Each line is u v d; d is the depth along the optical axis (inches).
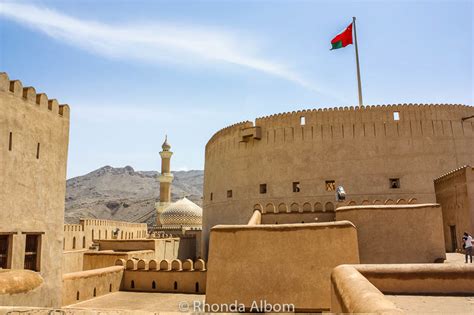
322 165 1221.7
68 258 1063.6
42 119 589.0
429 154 1183.6
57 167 617.9
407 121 1207.6
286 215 799.1
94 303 707.4
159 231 2218.3
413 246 601.0
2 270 442.0
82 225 1565.0
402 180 1170.6
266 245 475.8
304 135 1259.2
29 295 421.1
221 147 1485.0
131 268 868.6
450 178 858.8
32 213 553.9
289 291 454.6
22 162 540.7
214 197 1493.6
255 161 1330.0
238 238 484.1
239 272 471.2
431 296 337.7
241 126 1379.2
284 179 1256.8
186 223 2239.2
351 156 1204.5
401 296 338.0
